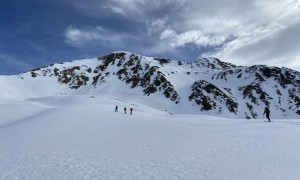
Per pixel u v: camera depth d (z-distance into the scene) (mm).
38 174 14727
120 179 13680
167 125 38500
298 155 17141
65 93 189750
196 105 167125
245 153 18422
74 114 48156
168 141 24891
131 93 185125
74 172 15031
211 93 175875
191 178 13633
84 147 22625
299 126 31469
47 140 26094
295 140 22172
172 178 13719
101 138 27391
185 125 38312
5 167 16203
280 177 13062
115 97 176125
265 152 18312
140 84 196750
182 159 17641
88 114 49219
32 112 64250
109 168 15805
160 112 114812
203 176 13883
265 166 14984
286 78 198250
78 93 193250
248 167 14977
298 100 172875
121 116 50281
